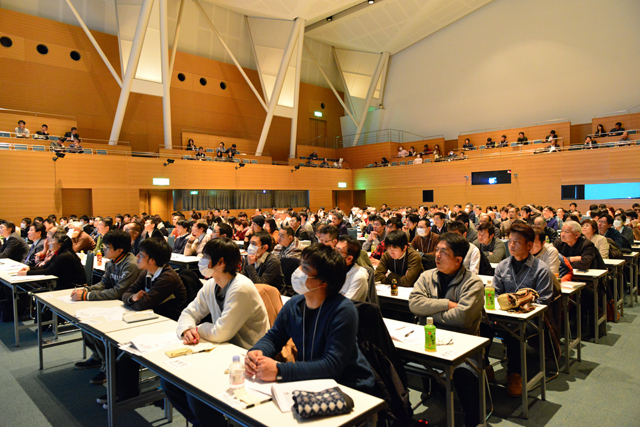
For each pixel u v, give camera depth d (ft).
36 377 14.33
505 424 10.82
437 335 9.92
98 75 63.10
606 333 18.03
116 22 64.34
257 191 72.79
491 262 20.43
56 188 50.88
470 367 9.92
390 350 8.53
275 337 8.18
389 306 14.69
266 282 15.23
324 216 56.59
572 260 17.76
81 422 11.30
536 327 12.19
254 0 67.36
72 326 20.02
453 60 81.46
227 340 9.34
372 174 84.99
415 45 87.61
